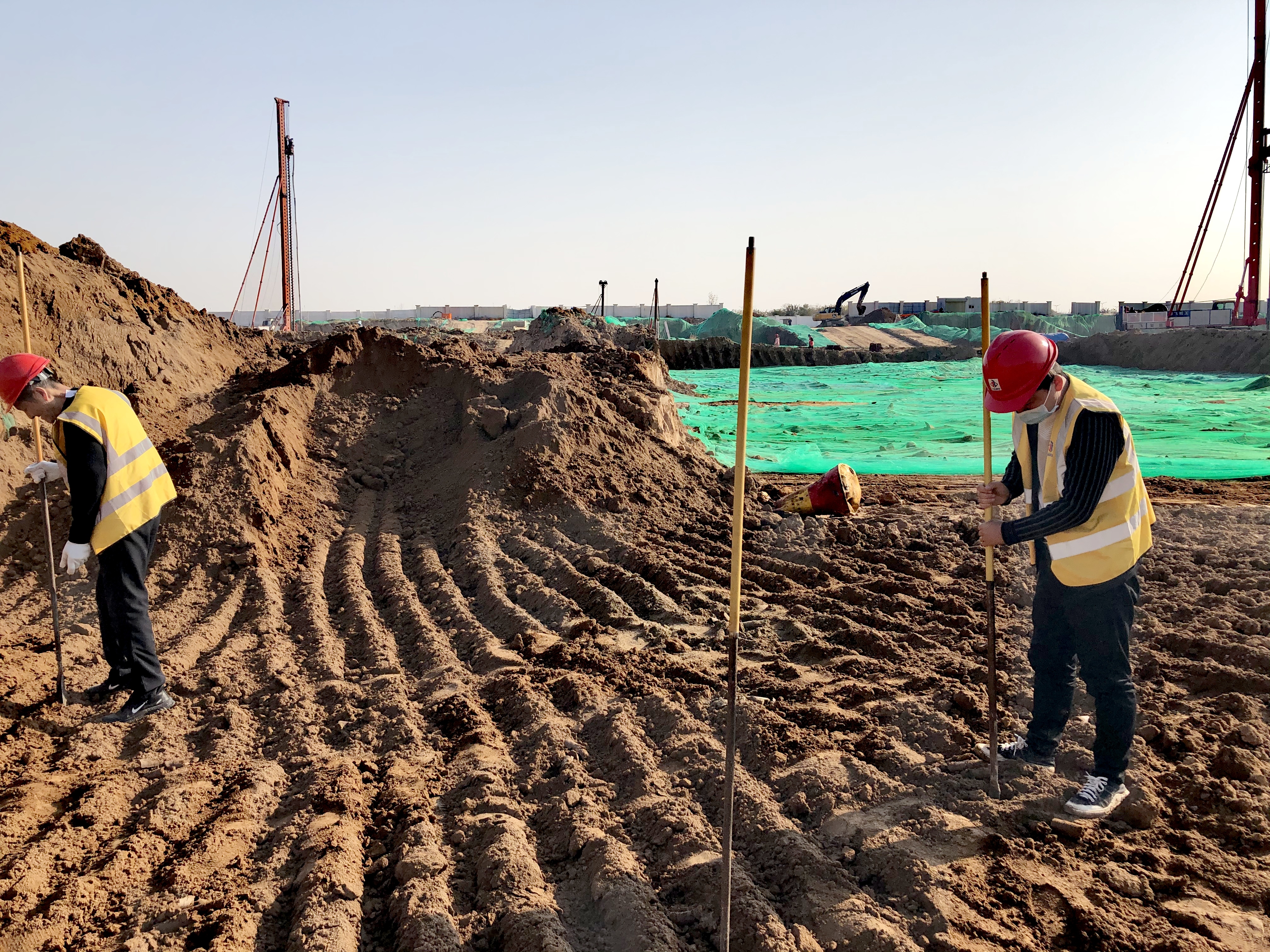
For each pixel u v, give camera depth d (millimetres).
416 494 8930
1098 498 3264
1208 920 2846
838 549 7621
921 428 16766
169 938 2873
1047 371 3357
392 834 3525
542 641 5609
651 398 11711
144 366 10609
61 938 2871
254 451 8039
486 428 9406
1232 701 4305
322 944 2775
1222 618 5492
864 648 5379
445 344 11578
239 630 5941
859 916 2887
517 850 3291
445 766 4098
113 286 11758
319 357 10344
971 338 46844
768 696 4711
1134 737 3924
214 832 3469
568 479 8562
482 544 7473
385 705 4746
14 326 9477
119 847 3398
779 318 67562
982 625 5703
